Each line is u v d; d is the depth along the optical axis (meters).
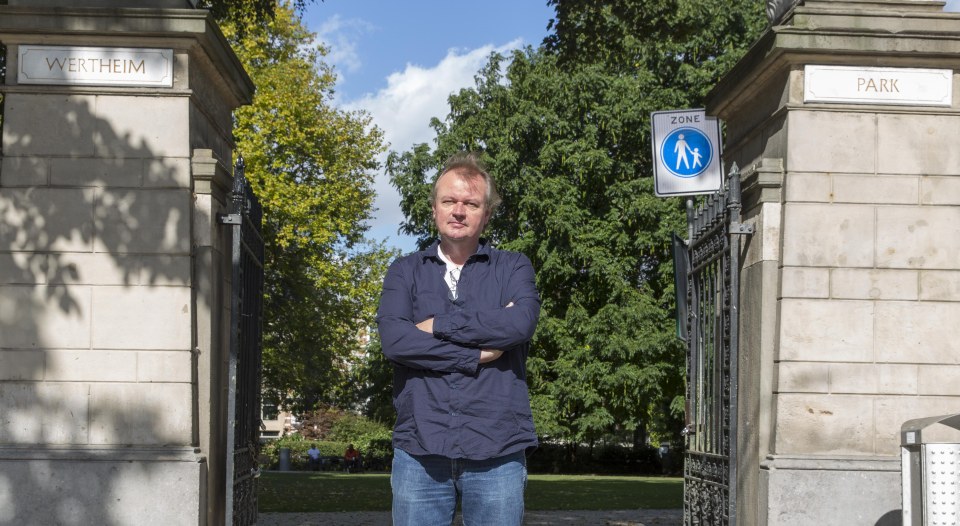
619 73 34.88
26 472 6.88
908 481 5.79
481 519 3.72
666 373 33.56
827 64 7.16
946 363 7.12
